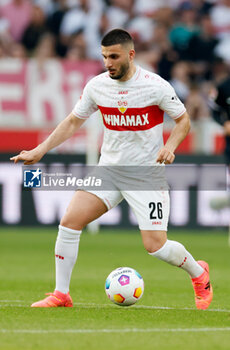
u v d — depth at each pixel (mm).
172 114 22000
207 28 75750
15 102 62188
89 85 22562
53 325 18766
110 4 75438
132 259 43344
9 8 73125
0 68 62156
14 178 61250
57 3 74000
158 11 75625
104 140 22750
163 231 22188
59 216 62062
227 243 53688
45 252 46625
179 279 34656
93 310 21859
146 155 22125
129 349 15883
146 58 73062
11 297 26672
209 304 23312
